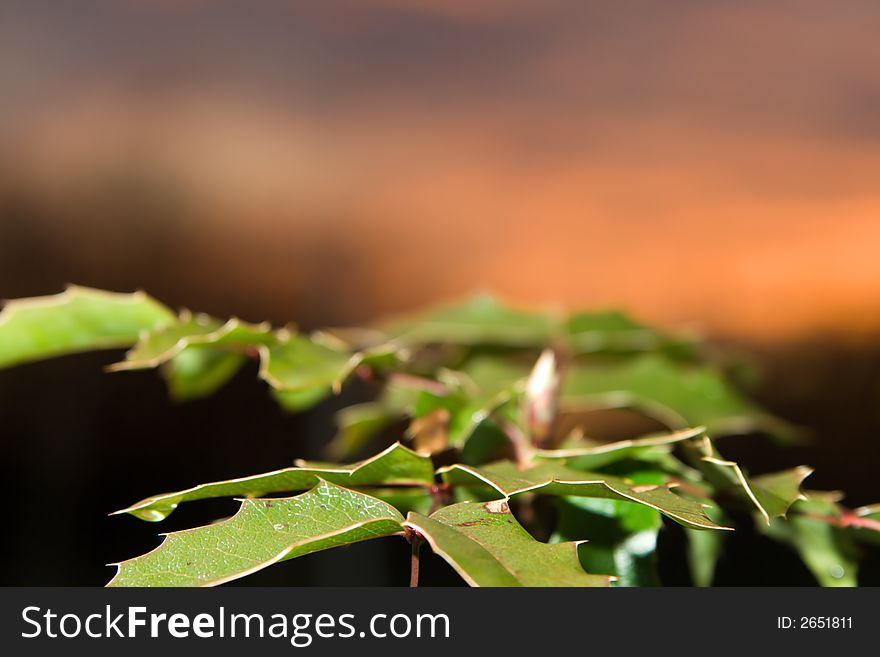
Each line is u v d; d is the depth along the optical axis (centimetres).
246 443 280
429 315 123
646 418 264
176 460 283
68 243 365
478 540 96
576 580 95
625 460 102
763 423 119
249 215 386
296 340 109
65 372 295
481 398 108
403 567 202
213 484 98
